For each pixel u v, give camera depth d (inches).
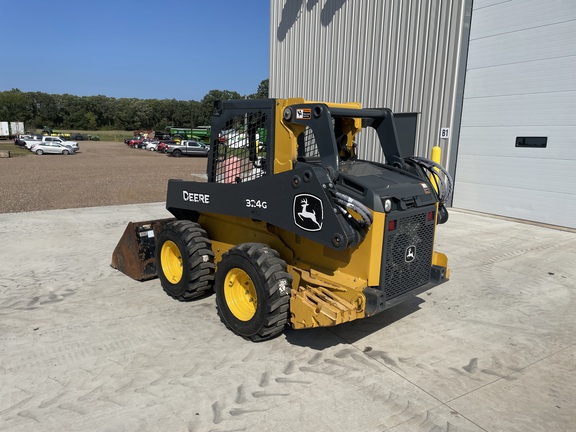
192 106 4746.6
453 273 227.8
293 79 580.1
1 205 440.5
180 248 177.8
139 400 117.7
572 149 314.8
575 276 224.2
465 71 378.0
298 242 153.3
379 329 163.3
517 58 339.3
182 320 167.9
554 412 116.0
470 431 107.7
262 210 147.7
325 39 516.1
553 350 150.0
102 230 318.3
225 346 147.9
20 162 1117.1
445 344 152.9
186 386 124.3
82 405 115.3
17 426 107.0
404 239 140.8
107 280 212.5
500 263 244.2
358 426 108.7
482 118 370.3
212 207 167.3
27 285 205.0
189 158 1414.9
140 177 753.6
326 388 124.5
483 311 181.6
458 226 331.0
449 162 395.9
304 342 151.9
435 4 385.7
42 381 126.2
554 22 314.2
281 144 145.4
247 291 156.3
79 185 628.7
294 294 141.0
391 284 139.6
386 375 132.1
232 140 163.3
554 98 320.8
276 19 604.1
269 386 124.9
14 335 154.6
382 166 159.8
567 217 323.6
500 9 345.7
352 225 128.6
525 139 342.3
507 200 361.1
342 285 135.3
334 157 132.7
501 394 123.6
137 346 147.3
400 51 422.9
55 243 280.8
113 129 4874.5
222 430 106.3
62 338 152.6
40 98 4660.4
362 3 459.2
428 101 402.6
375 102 456.4
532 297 197.2
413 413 114.1
